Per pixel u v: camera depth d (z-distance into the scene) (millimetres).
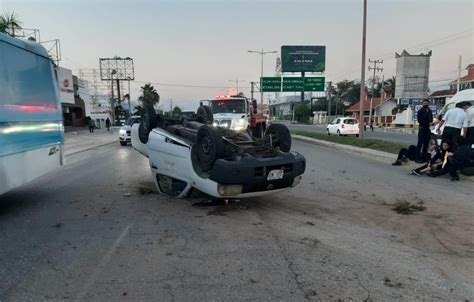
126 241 4797
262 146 6332
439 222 5613
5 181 5965
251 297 3352
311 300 3307
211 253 4379
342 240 4832
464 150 8891
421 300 3324
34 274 3850
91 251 4465
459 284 3631
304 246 4613
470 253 4410
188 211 6234
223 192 5758
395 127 53750
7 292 3469
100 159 14125
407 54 75000
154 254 4355
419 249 4535
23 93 6578
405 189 7961
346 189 7980
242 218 5824
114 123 63812
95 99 78750
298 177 6379
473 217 5863
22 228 5395
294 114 92062
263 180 5789
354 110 87812
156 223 5570
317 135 25781
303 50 51844
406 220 5723
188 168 6258
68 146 20641
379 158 13234
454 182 8719
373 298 3348
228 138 6582
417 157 11656
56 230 5289
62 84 41062
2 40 6016
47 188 8359
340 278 3736
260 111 22422
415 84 75500
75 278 3748
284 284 3604
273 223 5566
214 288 3518
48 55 7699
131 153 16359
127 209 6398
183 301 3281
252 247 4570
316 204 6699
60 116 8156
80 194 7680
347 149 16234
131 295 3389
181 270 3914
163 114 8125
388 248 4559
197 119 8578
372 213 6121
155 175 7352
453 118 9602
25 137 6609
